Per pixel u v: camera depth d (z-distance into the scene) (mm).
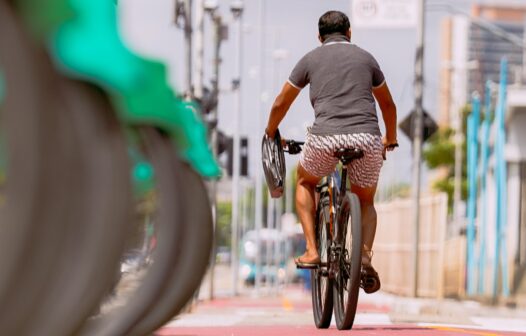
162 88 4730
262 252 127625
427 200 54719
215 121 53531
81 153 3924
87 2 3906
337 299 16484
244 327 18484
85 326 4258
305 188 16984
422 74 47656
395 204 62125
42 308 3861
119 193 4105
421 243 55562
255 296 74375
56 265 3881
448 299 48812
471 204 58125
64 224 3889
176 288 5629
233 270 79500
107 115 4031
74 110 3883
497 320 22156
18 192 3732
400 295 58969
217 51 63812
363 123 15984
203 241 5656
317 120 16188
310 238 16875
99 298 4129
